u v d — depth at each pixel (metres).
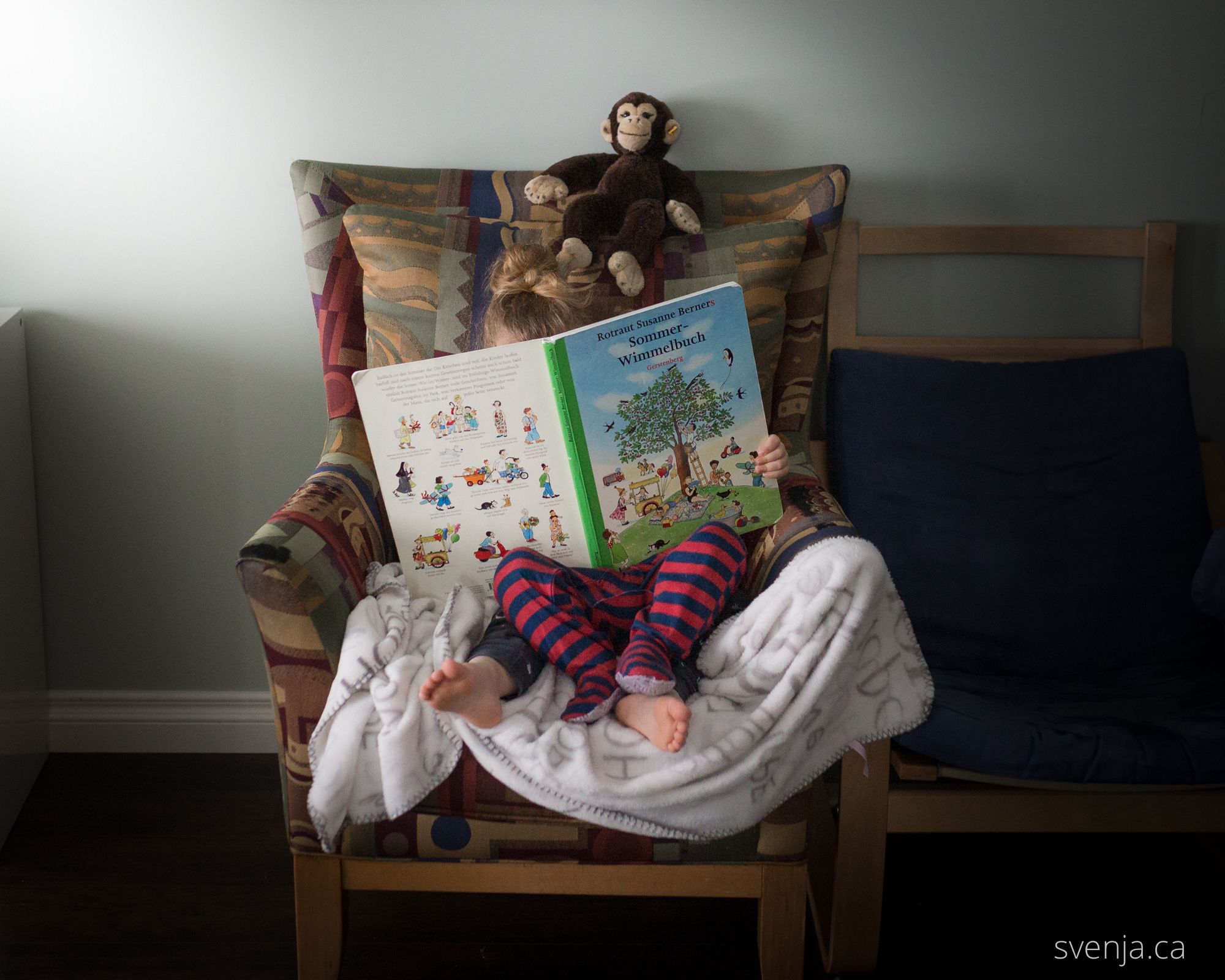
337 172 1.55
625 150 1.60
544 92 1.71
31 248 1.71
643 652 1.16
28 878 1.53
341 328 1.53
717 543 1.28
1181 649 1.52
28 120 1.66
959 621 1.54
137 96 1.66
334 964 1.23
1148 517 1.58
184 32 1.64
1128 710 1.35
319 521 1.23
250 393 1.79
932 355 1.76
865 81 1.72
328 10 1.65
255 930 1.44
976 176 1.76
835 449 1.65
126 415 1.79
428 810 1.14
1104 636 1.53
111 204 1.70
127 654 1.87
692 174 1.65
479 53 1.69
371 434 1.32
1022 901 1.52
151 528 1.83
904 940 1.44
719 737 1.12
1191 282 1.80
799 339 1.59
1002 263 1.79
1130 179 1.76
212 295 1.75
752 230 1.53
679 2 1.67
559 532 1.34
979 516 1.58
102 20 1.63
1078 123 1.74
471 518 1.34
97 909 1.47
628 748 1.11
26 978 1.35
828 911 1.41
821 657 1.14
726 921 1.50
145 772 1.82
